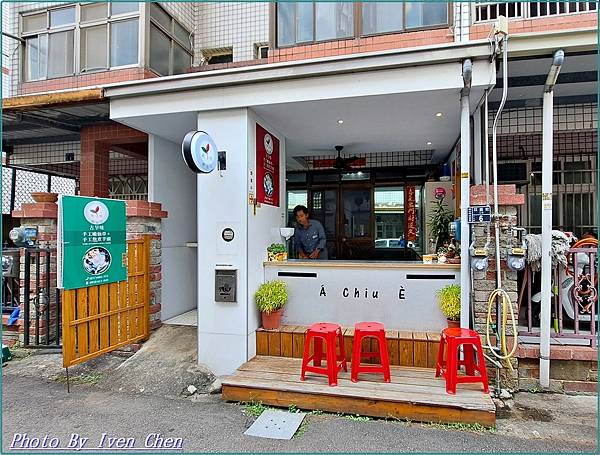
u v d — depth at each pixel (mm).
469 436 3037
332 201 7840
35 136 6910
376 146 6273
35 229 5320
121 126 6066
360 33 4824
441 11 4633
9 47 6930
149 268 5059
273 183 5109
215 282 4340
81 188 6215
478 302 3893
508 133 5324
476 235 3883
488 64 3697
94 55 6543
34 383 4133
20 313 5223
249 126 4371
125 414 3461
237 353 4285
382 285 4406
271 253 4848
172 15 7043
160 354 4605
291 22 5047
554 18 4488
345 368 3936
